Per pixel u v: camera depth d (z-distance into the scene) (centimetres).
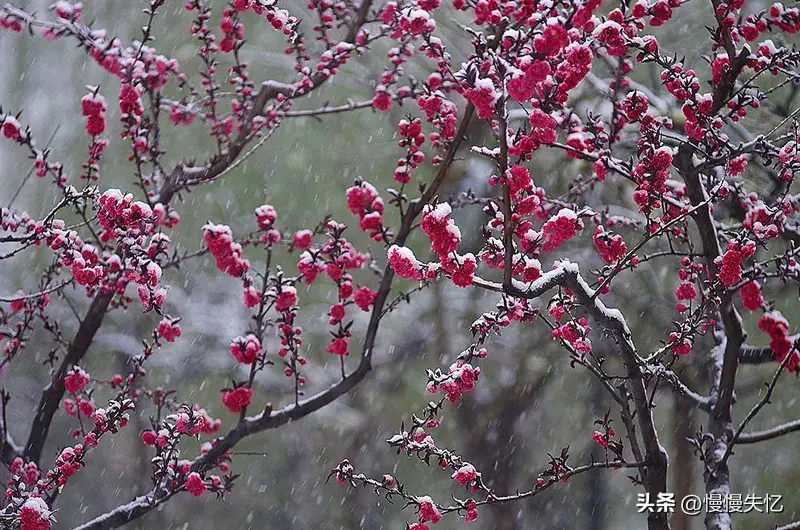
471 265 507
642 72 1235
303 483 2134
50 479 661
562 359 1684
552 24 468
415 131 703
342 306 717
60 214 1662
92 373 1930
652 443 643
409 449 600
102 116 729
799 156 636
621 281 1462
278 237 719
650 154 624
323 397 727
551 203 749
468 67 483
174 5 1664
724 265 612
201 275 1964
